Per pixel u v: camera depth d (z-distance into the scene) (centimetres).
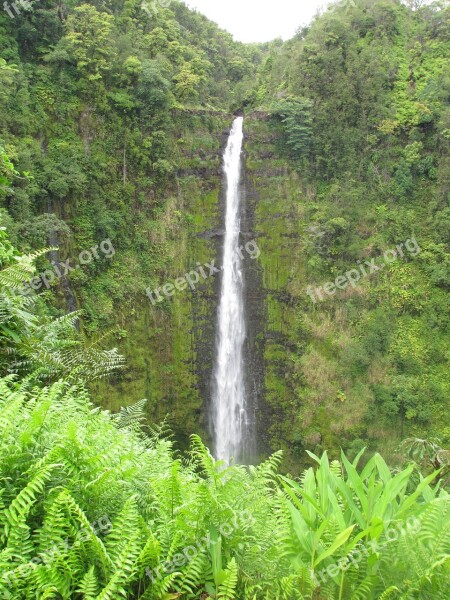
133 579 252
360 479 286
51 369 498
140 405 495
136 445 386
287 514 310
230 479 302
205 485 281
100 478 278
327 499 297
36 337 518
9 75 1817
